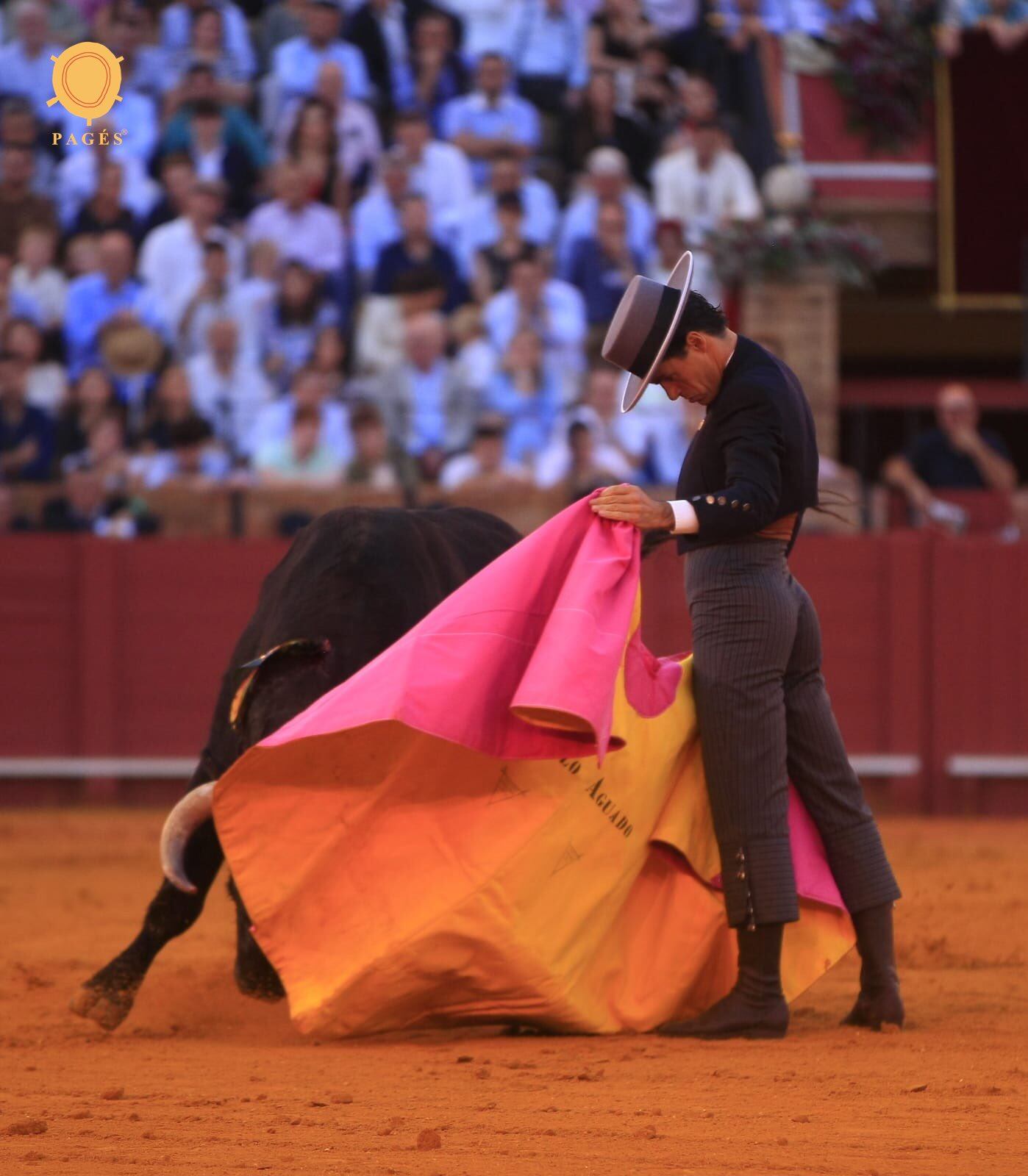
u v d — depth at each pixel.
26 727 38.44
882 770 38.59
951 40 47.28
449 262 41.00
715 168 44.16
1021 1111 10.32
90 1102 10.62
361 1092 10.93
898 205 47.66
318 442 38.53
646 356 13.05
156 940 14.17
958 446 40.97
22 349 39.09
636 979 13.63
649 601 36.91
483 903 12.63
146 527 38.59
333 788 12.73
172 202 41.03
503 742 12.31
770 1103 10.53
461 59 44.38
